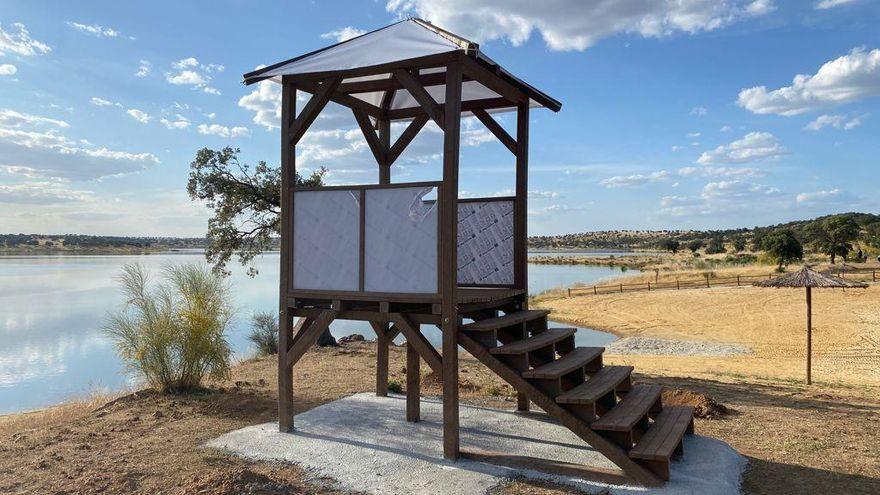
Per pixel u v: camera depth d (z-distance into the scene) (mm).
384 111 8734
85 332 29109
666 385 10883
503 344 6453
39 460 6102
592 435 5301
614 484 5133
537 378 5531
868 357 18094
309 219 6605
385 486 5172
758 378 13547
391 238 6039
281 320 6809
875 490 5199
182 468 5695
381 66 5945
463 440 6578
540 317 7023
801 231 70938
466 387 9914
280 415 6863
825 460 6012
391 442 6445
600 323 30922
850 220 56188
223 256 16797
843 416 7879
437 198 5773
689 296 37906
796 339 23203
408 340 6078
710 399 8156
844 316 27328
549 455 6055
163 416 8008
